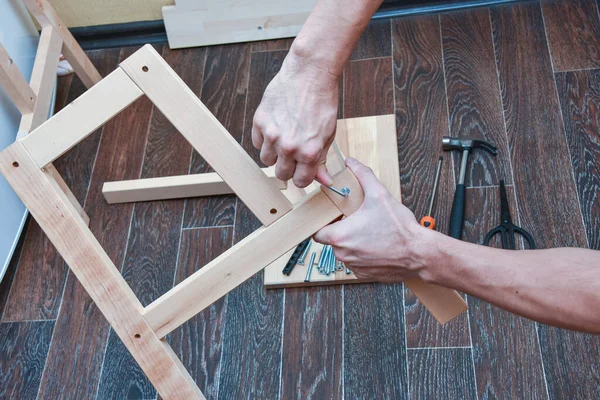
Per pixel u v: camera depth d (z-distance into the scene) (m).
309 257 1.67
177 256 1.75
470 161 1.79
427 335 1.55
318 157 0.96
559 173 1.74
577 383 1.45
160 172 1.91
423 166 1.81
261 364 1.56
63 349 1.64
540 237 1.65
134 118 2.03
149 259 1.76
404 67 2.02
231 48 2.17
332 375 1.53
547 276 0.87
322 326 1.59
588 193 1.69
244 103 2.03
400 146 1.86
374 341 1.56
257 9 2.11
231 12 2.12
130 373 1.59
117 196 1.84
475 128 1.86
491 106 1.90
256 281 1.67
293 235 1.07
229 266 1.08
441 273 0.96
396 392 1.49
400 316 1.58
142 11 2.21
